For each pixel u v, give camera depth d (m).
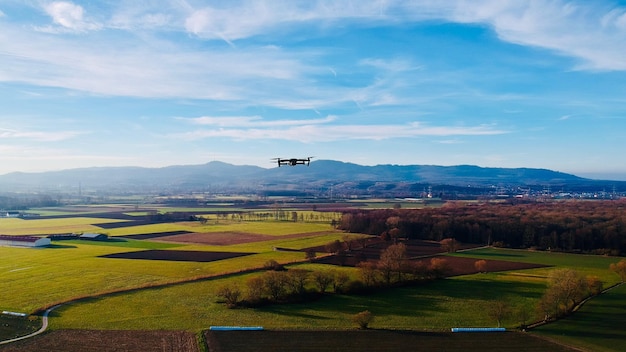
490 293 121.19
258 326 94.94
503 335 91.75
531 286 128.50
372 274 125.44
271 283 113.38
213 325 95.75
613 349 85.38
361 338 89.31
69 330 91.94
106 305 108.81
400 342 87.44
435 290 123.75
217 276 138.12
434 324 97.44
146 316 100.94
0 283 130.62
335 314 103.50
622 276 133.62
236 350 82.69
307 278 123.31
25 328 93.00
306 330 93.06
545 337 90.88
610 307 109.62
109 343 85.19
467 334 92.00
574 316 103.38
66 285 128.12
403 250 138.12
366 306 109.50
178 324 96.06
